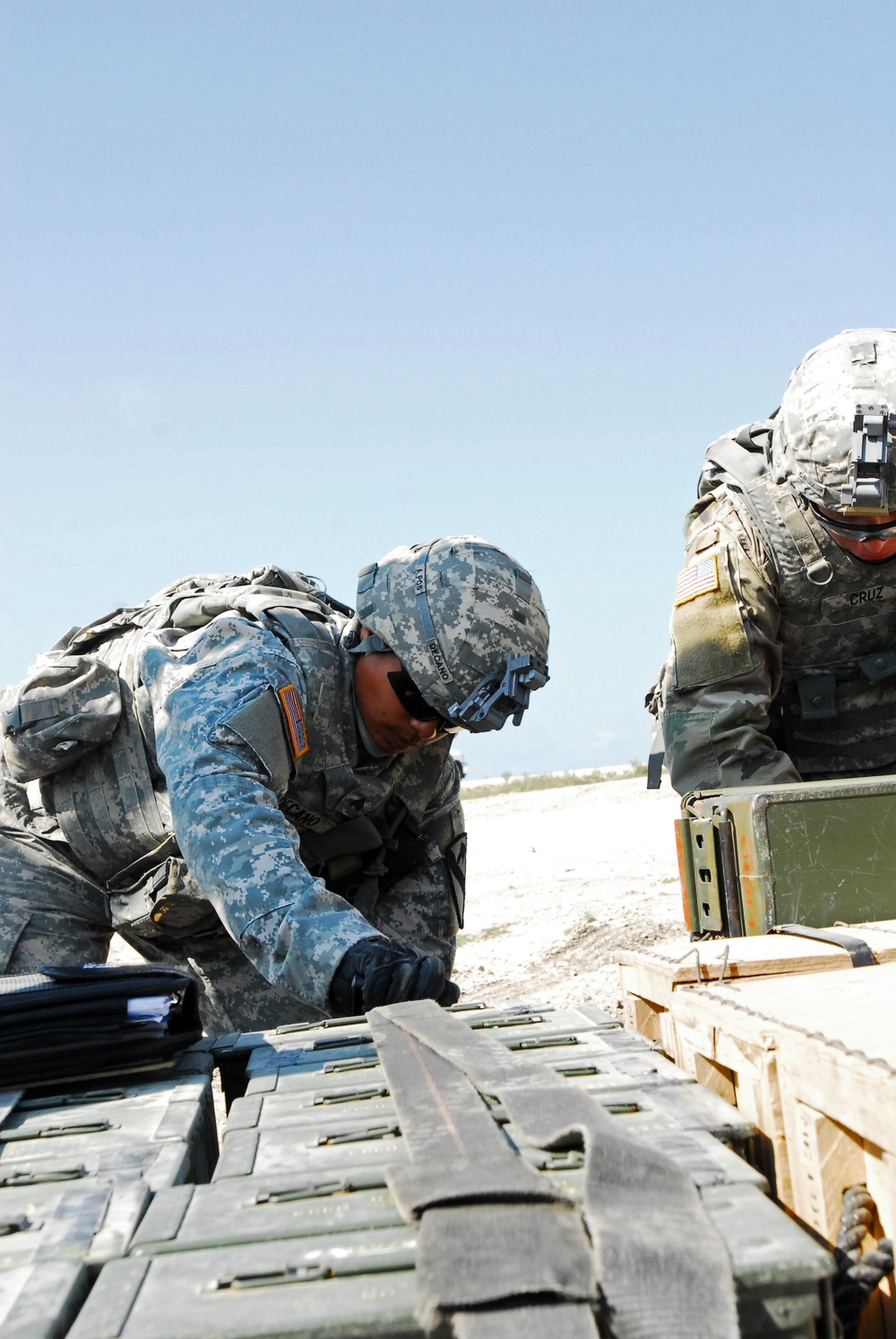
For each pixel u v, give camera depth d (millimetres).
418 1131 1547
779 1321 1216
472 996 5824
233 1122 1773
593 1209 1244
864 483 3830
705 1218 1271
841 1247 1494
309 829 3725
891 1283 1542
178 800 2898
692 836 3293
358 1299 1193
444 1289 1140
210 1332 1146
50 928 3879
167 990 2104
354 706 3605
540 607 3629
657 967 2359
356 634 3594
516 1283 1143
